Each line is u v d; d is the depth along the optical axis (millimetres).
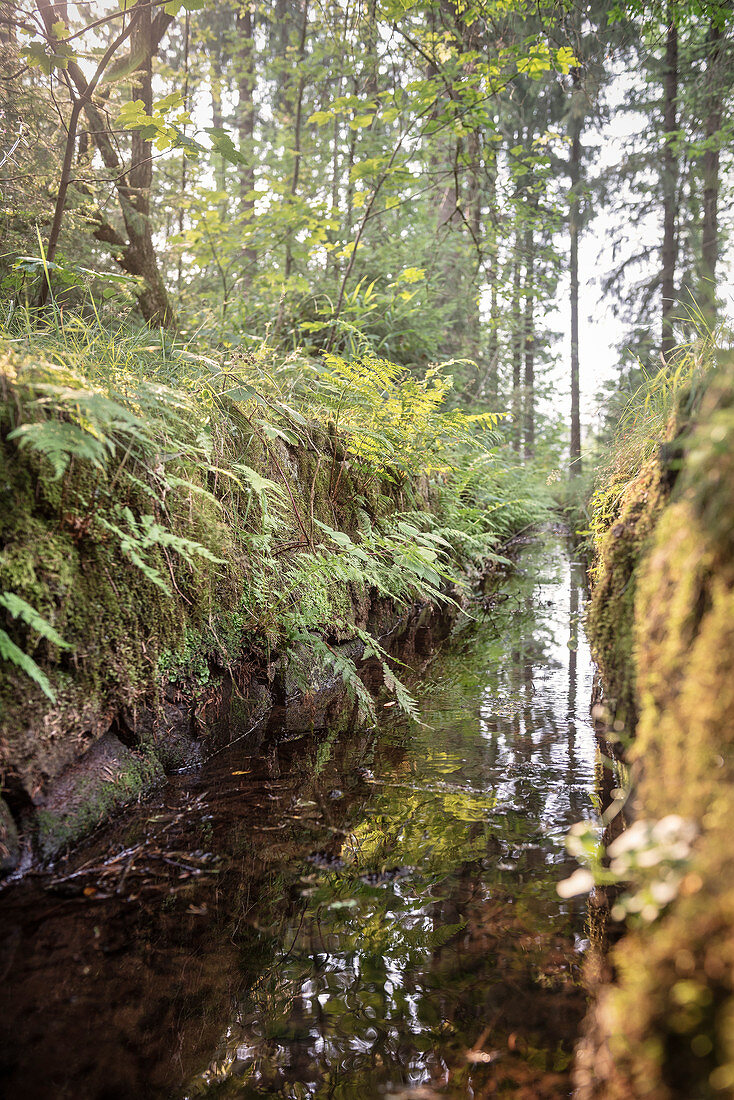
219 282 8117
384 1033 1296
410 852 1932
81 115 4875
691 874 935
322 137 9688
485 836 2016
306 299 7773
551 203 10109
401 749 2707
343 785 2363
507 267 10508
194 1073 1197
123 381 2574
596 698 3090
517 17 7613
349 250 7156
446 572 5035
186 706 2502
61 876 1734
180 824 2051
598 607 2057
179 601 2504
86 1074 1181
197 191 6273
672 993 900
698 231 13695
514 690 3529
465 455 7465
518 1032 1294
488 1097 1157
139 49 3490
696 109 12586
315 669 3479
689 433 1654
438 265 9656
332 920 1635
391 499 5027
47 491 1992
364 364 4582
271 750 2662
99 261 5102
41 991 1357
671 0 7840
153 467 2441
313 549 3635
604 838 1972
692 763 1061
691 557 1259
